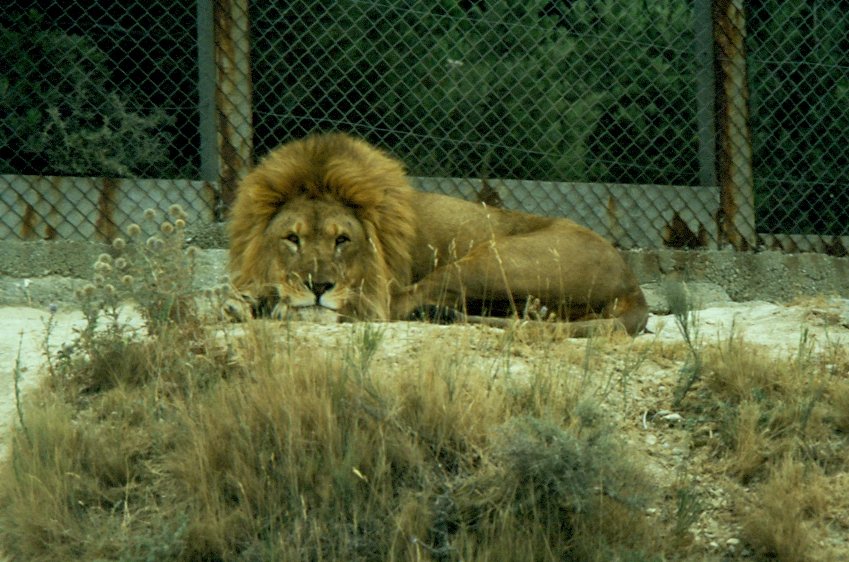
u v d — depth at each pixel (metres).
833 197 16.02
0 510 7.65
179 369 8.74
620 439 8.27
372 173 11.21
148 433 8.16
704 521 7.87
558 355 9.47
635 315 11.44
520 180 14.40
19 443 8.00
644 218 14.51
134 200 13.03
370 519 7.30
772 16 15.76
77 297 9.11
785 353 10.25
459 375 8.45
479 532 7.34
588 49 14.72
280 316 10.43
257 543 7.14
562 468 7.45
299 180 10.99
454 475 7.75
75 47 13.94
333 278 10.65
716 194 14.74
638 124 15.15
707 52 14.70
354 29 14.18
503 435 7.71
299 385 8.12
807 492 7.94
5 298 12.47
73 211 12.88
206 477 7.59
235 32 13.12
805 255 15.22
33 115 13.84
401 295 11.32
